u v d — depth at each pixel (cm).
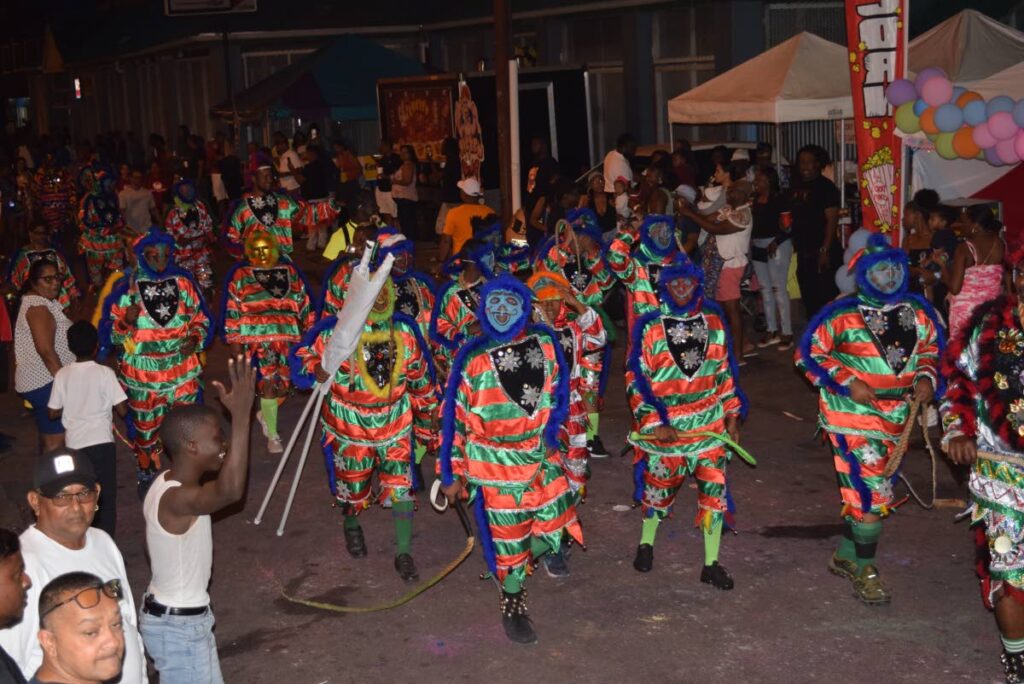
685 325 686
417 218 2248
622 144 1673
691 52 2447
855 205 1587
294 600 718
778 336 1339
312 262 2136
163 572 471
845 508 675
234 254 1047
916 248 1111
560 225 878
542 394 630
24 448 1073
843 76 1473
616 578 731
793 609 678
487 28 2959
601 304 932
